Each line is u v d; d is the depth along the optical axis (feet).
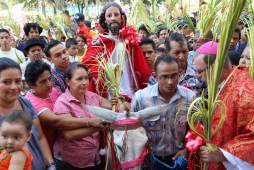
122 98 10.85
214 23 12.82
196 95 10.43
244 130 8.26
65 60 13.74
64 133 10.38
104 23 14.14
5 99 9.36
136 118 9.32
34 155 9.50
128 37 13.00
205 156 8.43
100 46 13.44
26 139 8.82
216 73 8.31
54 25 30.58
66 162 10.86
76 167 10.83
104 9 13.93
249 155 8.02
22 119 8.71
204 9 14.88
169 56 10.08
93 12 43.68
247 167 8.16
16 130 8.59
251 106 8.12
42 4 47.52
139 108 10.44
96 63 13.17
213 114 8.50
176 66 9.88
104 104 11.33
